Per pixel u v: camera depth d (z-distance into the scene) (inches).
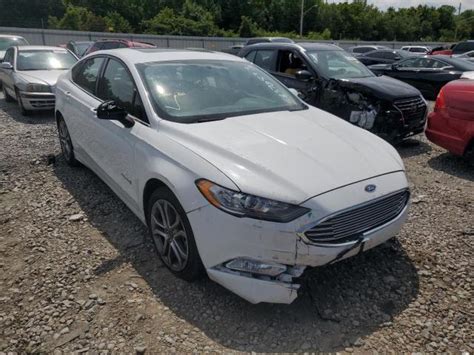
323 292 113.0
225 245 97.9
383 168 112.0
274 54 300.0
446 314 105.1
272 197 94.9
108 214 158.6
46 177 197.6
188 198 103.1
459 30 3221.0
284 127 125.6
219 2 2731.3
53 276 120.5
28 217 157.4
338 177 102.7
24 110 342.3
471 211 164.6
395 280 118.4
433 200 175.9
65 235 143.6
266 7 2891.2
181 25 2031.3
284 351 93.6
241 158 103.8
